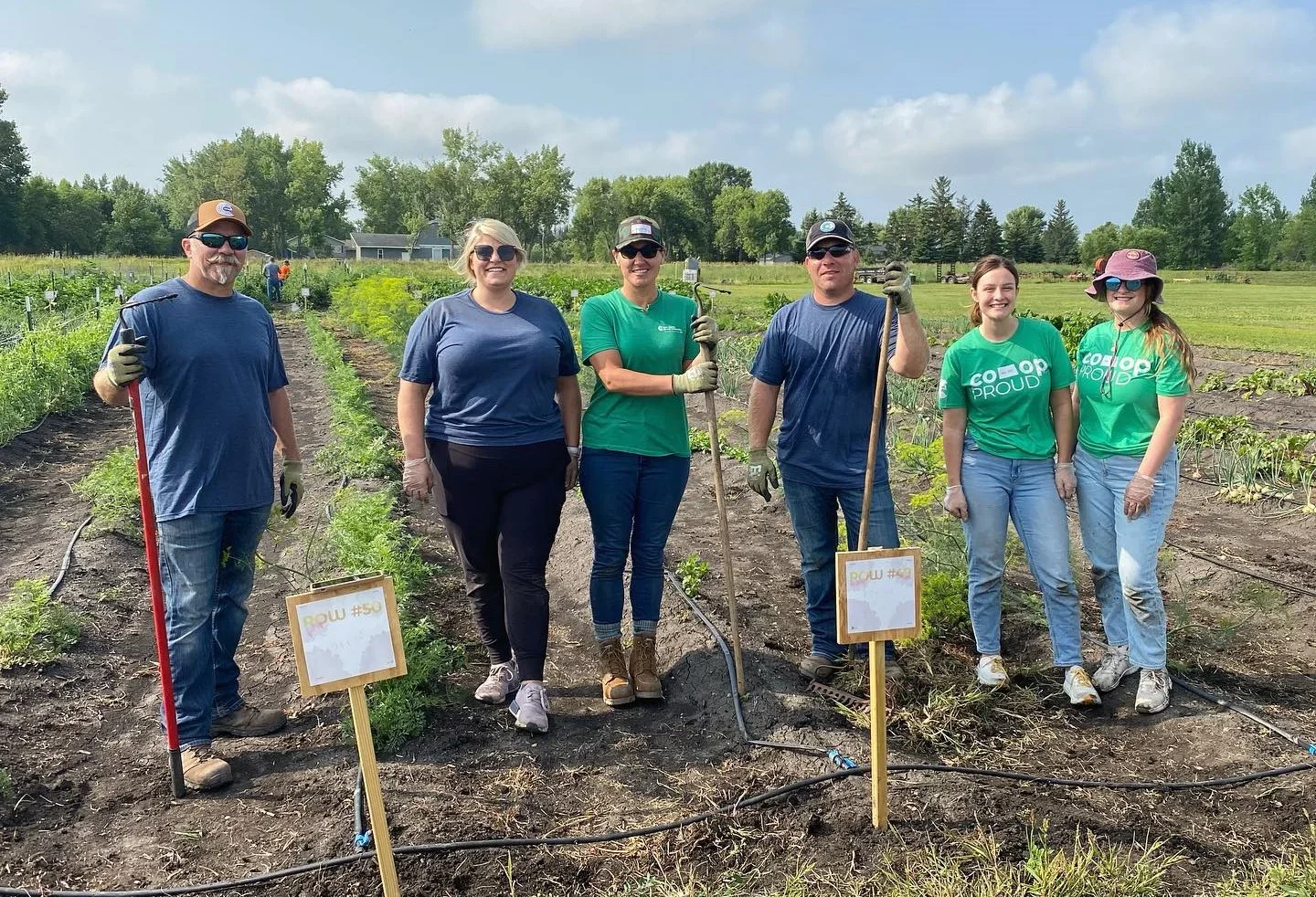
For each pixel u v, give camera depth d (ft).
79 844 11.61
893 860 10.82
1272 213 362.12
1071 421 15.15
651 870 11.05
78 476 30.42
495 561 14.97
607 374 14.33
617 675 15.25
